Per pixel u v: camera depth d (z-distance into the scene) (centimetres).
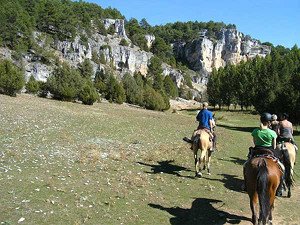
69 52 15775
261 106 5634
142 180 1573
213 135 1773
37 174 1486
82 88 6378
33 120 3036
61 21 16425
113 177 1577
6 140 2080
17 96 5619
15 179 1382
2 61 5781
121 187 1437
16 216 1051
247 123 6281
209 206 1323
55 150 1983
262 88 6431
